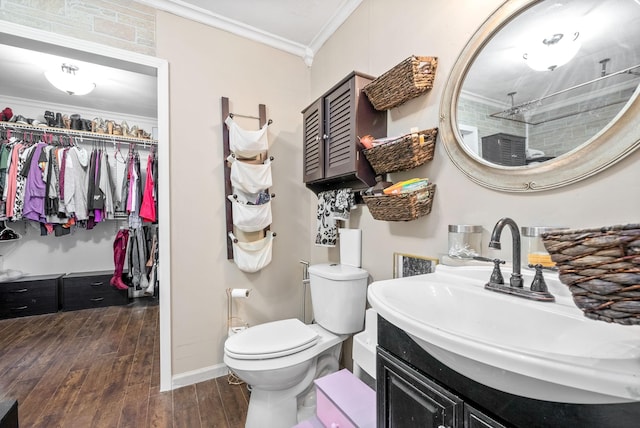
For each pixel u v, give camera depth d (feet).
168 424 4.71
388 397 2.66
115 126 10.48
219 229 6.29
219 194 6.30
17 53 7.43
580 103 2.59
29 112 10.33
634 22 2.31
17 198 8.51
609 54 2.43
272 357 4.35
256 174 6.19
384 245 4.96
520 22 3.07
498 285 2.75
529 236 2.78
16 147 8.63
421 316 2.81
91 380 5.98
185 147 5.94
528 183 2.94
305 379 4.80
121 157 10.50
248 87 6.69
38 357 6.97
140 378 6.08
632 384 1.26
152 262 11.09
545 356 1.48
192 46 6.06
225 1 5.74
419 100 4.28
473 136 3.48
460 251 3.35
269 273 6.91
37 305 9.98
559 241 1.68
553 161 2.75
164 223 5.68
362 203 5.49
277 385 4.49
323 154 5.55
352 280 5.06
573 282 1.62
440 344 1.83
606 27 2.46
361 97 4.70
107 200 9.82
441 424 2.15
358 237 5.50
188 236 5.96
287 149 7.20
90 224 10.03
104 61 5.49
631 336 1.83
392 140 4.14
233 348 4.46
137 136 10.80
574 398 1.50
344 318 5.03
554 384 1.50
